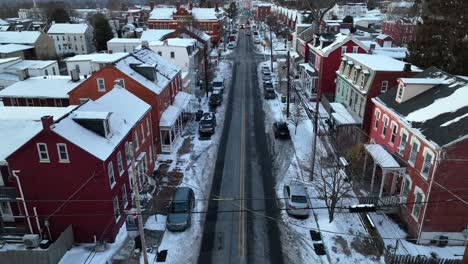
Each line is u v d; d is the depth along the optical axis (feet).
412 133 76.79
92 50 304.91
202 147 119.34
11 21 406.41
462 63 134.31
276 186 95.50
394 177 85.76
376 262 68.59
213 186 95.66
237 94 178.19
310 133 129.80
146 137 98.73
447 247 71.97
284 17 398.83
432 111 78.02
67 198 70.64
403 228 77.92
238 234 77.36
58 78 143.13
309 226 79.66
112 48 233.55
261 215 83.66
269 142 122.93
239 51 295.07
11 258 65.82
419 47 147.33
